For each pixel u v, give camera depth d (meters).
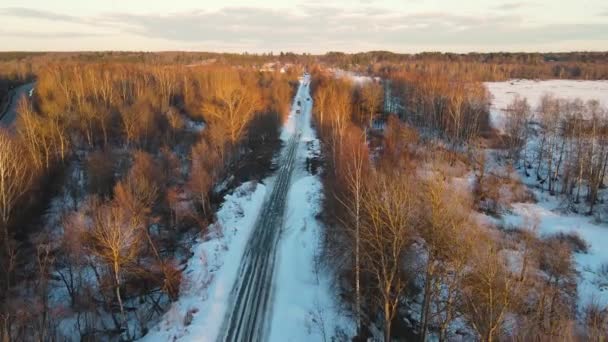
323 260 39.69
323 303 35.09
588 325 29.83
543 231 49.16
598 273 40.16
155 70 123.94
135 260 36.84
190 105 94.38
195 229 48.09
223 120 71.56
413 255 31.44
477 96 91.75
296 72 186.12
